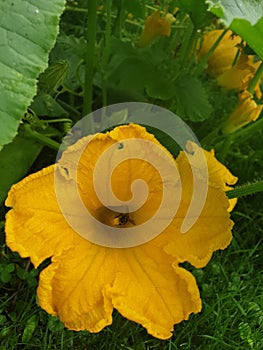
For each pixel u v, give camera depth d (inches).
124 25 15.5
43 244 8.7
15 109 8.0
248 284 11.3
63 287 8.8
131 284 8.9
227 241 9.2
